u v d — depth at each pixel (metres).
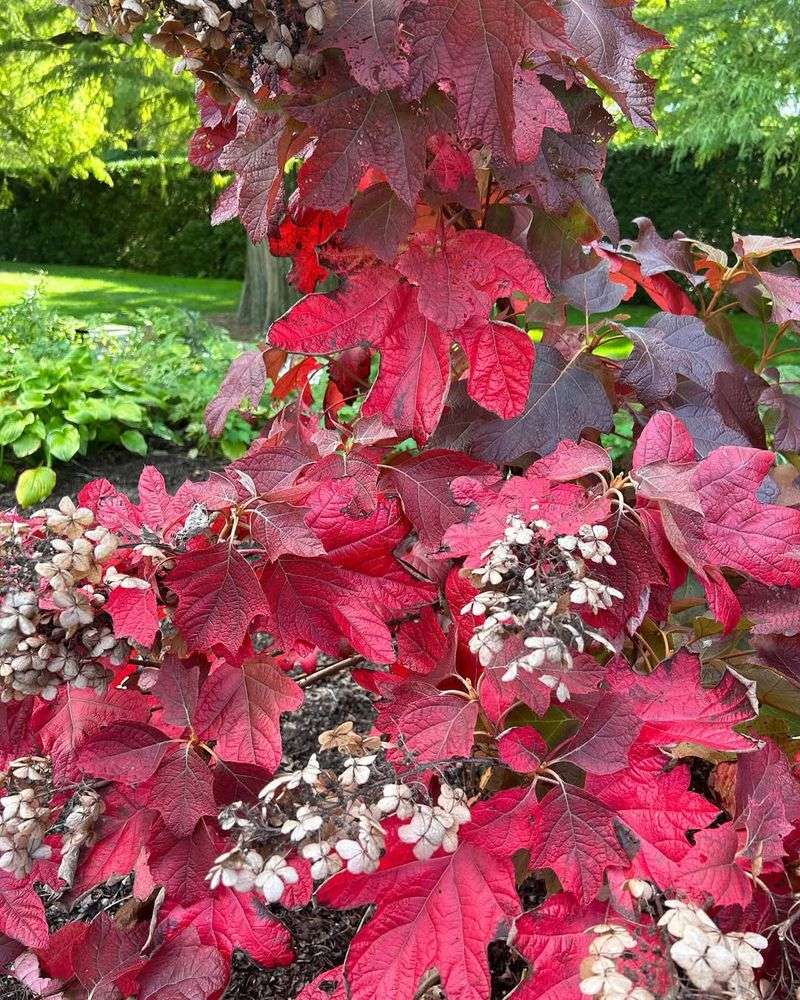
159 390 4.25
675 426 0.84
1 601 0.75
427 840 0.64
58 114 7.07
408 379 0.94
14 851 0.77
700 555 0.80
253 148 0.81
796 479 1.11
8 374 4.04
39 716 0.90
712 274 1.26
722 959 0.57
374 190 0.84
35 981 0.86
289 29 0.72
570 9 0.81
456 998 0.71
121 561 0.82
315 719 1.76
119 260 13.39
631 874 0.72
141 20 0.70
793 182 9.79
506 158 0.75
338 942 1.22
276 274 7.66
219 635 0.80
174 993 0.81
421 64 0.72
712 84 6.21
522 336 0.90
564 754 0.75
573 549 0.73
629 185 10.34
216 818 0.87
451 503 0.96
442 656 0.93
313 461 0.96
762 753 0.78
